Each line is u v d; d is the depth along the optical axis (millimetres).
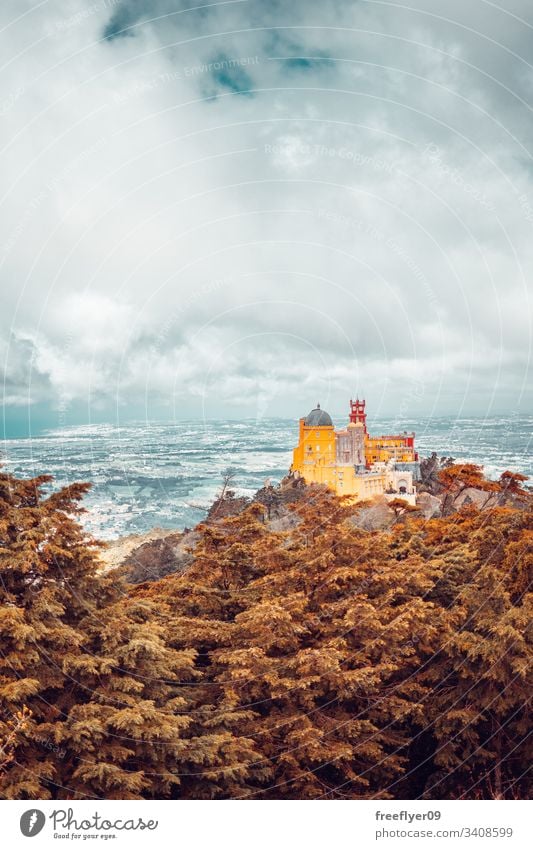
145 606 26375
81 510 25734
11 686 19469
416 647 30453
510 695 28328
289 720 25797
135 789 20766
